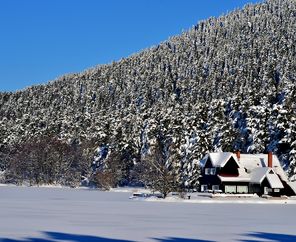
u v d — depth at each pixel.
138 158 111.19
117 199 64.12
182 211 44.44
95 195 74.56
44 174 118.69
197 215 40.12
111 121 123.44
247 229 29.98
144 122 117.00
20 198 62.53
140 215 38.88
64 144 120.75
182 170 90.19
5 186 112.00
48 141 122.38
